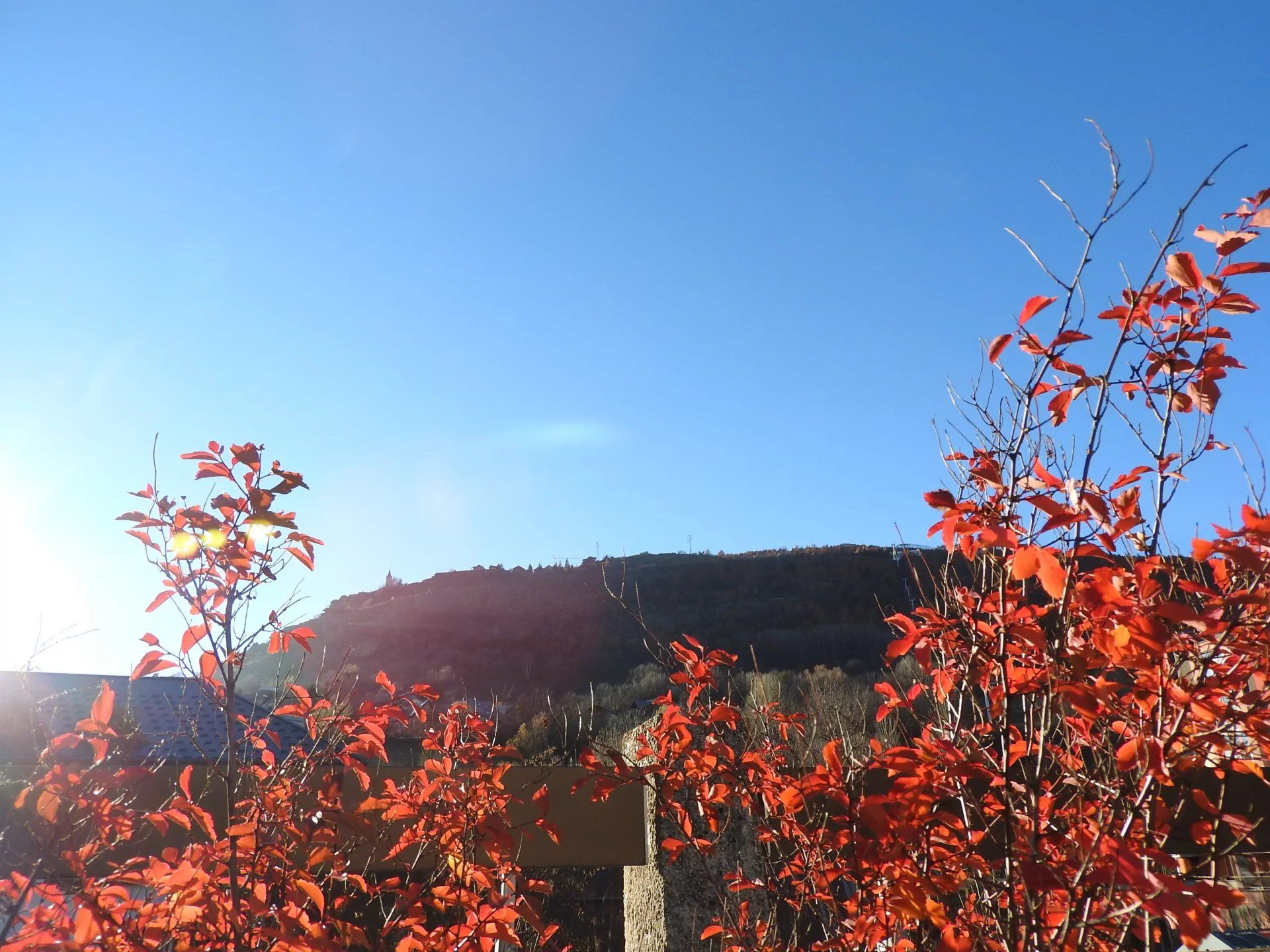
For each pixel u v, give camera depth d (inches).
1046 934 79.5
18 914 85.8
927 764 88.5
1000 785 83.4
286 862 113.3
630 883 197.5
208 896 96.4
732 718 127.0
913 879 85.7
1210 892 63.6
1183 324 84.0
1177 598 80.9
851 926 106.3
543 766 181.5
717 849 163.9
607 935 301.1
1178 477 84.6
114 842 107.2
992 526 80.0
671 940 158.4
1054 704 83.5
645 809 181.3
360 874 146.3
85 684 371.9
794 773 135.0
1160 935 84.6
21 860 95.3
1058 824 96.7
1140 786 75.1
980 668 90.2
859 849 89.8
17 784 113.6
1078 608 78.8
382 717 125.0
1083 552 76.0
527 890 123.8
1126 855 64.5
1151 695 74.5
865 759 103.2
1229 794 136.0
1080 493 72.9
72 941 82.7
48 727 115.6
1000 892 89.9
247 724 126.7
